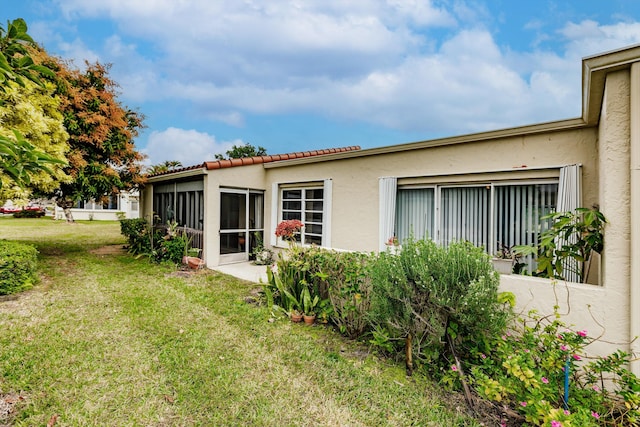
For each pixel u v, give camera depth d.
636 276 2.71
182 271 7.50
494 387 2.41
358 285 3.94
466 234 5.60
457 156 5.60
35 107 5.76
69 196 8.83
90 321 4.27
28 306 4.77
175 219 9.74
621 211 2.88
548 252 3.71
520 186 5.12
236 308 4.92
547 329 2.78
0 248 5.75
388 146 6.34
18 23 1.46
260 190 9.29
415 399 2.79
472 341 3.05
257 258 8.55
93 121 8.62
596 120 4.13
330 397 2.81
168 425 2.44
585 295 2.93
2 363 3.16
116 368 3.16
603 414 2.39
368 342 3.83
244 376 3.09
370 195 6.78
